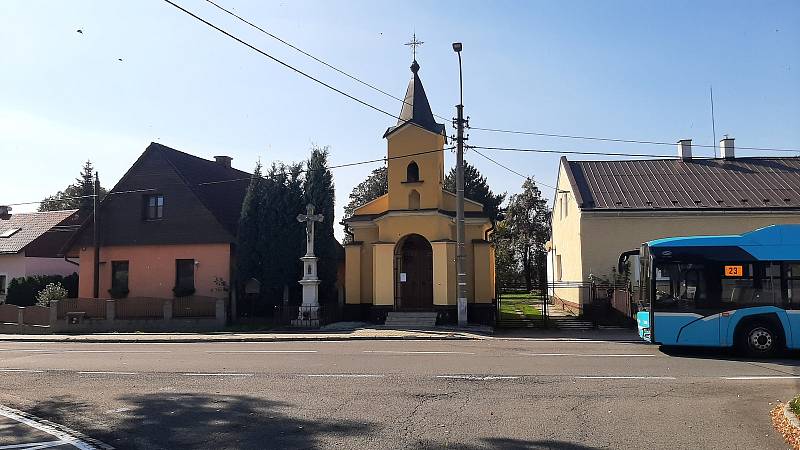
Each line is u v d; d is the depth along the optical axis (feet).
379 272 81.30
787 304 47.44
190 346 60.70
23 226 132.46
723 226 82.53
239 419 27.02
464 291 74.84
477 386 34.30
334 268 89.15
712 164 98.53
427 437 23.58
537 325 76.54
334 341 63.67
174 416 27.78
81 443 23.56
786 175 92.17
